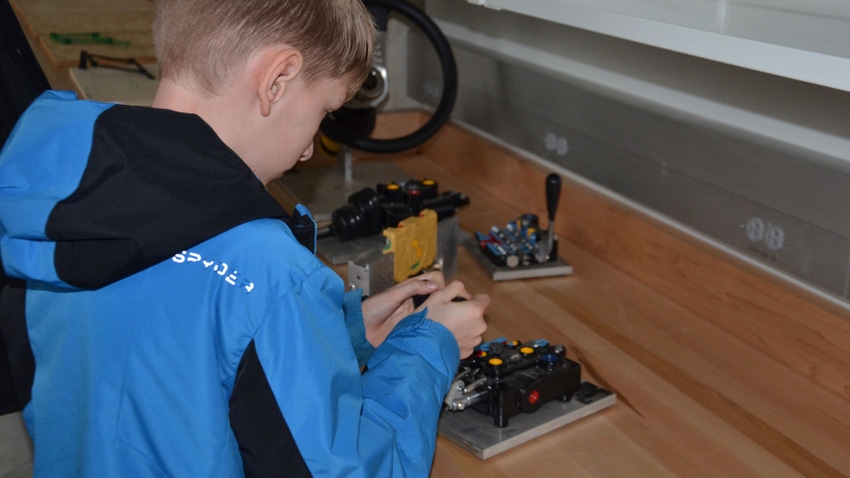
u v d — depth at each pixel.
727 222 1.33
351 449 0.62
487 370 1.06
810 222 1.17
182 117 0.59
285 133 0.67
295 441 0.60
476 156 1.91
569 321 1.33
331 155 1.93
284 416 0.60
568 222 1.64
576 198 1.60
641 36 0.97
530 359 1.09
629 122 1.50
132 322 0.60
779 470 0.98
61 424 0.65
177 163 0.58
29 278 0.58
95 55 2.06
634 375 1.18
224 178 0.59
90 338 0.62
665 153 1.43
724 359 1.23
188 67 0.62
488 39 1.93
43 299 0.66
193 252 0.60
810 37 0.84
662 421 1.08
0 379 1.02
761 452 1.02
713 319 1.33
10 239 0.57
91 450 0.61
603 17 1.03
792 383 1.17
